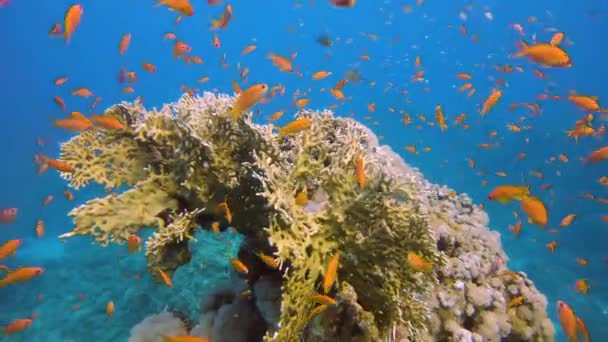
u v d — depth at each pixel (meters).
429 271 0.60
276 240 0.56
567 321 0.70
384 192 0.61
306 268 0.56
